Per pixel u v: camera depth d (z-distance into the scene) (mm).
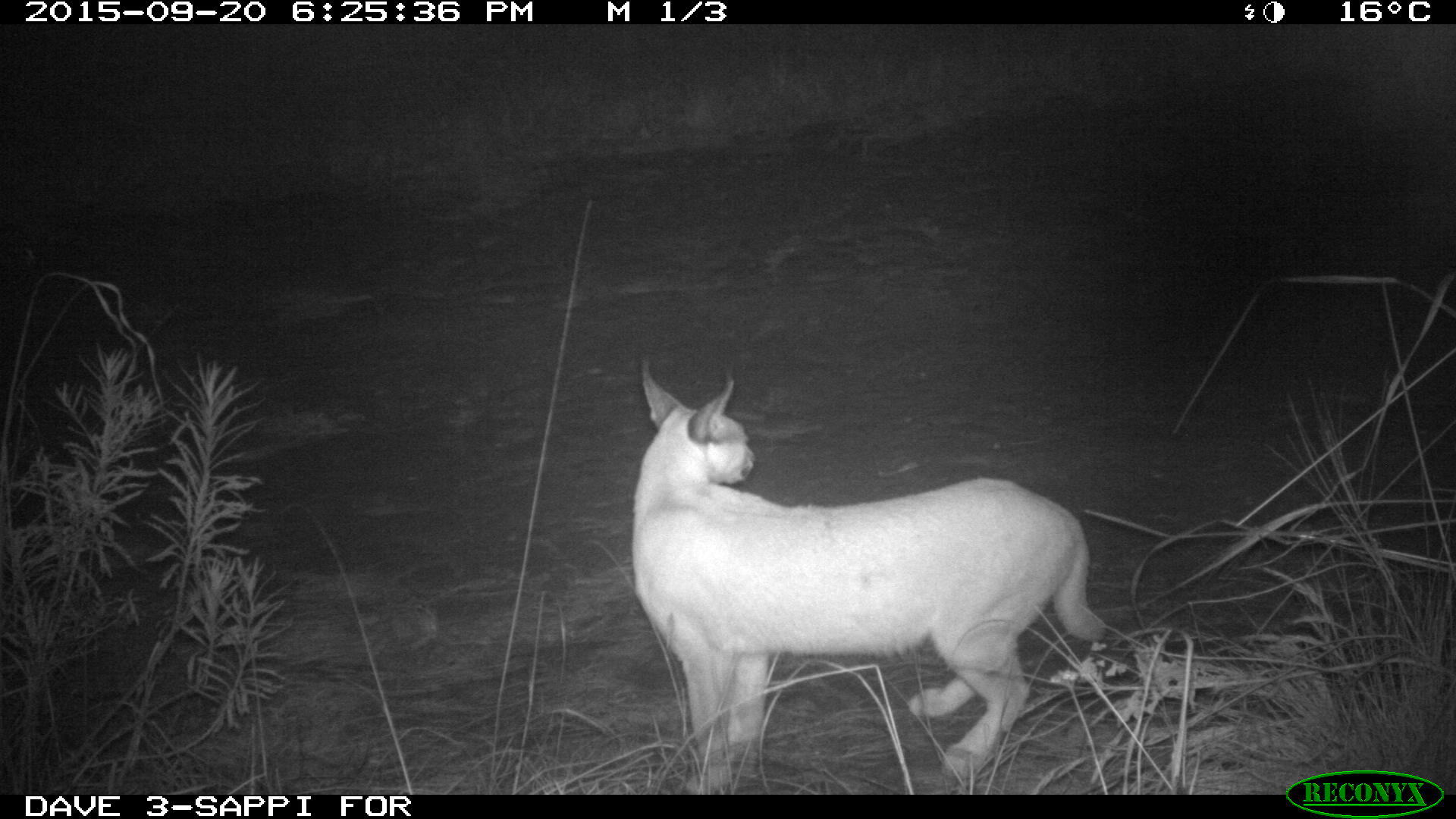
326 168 24516
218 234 20781
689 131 24922
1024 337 13469
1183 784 5039
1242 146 21750
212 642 5535
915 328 14039
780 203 19828
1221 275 15141
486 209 21047
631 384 12914
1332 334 12570
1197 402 11008
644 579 5941
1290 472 9133
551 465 10750
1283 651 5242
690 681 5922
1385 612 5406
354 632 7812
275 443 11766
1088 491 9180
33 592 5621
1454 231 16031
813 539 5629
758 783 5684
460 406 12578
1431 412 10102
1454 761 4730
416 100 29312
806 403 11938
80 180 24672
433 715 6703
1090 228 17578
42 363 14648
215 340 15469
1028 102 25578
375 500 10180
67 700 6836
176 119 29312
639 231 19078
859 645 5727
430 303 16594
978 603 5684
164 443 11531
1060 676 5266
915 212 18844
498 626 7754
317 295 17250
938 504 5734
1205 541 8047
